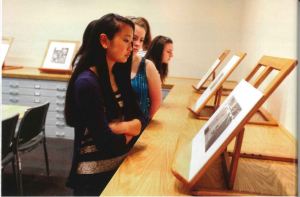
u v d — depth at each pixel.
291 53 1.81
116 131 1.30
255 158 1.33
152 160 1.22
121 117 1.38
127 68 1.36
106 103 1.29
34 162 3.49
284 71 0.88
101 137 1.20
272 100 2.12
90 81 1.18
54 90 4.09
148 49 2.40
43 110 2.67
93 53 1.24
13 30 4.87
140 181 1.04
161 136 1.52
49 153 3.76
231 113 1.02
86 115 1.19
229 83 3.81
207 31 4.33
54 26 4.74
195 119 1.87
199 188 0.99
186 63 4.45
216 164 1.21
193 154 1.13
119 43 1.22
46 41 4.79
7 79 4.17
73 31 4.70
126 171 1.12
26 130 2.49
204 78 3.18
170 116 1.93
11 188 2.83
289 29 1.86
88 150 1.30
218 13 4.26
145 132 1.58
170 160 1.23
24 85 4.15
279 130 1.78
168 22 4.42
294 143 1.52
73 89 1.25
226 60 4.30
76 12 4.65
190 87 3.38
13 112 2.64
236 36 4.25
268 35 2.48
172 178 1.07
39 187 2.90
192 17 4.34
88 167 1.31
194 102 2.41
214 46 4.34
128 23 1.24
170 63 4.48
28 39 4.84
